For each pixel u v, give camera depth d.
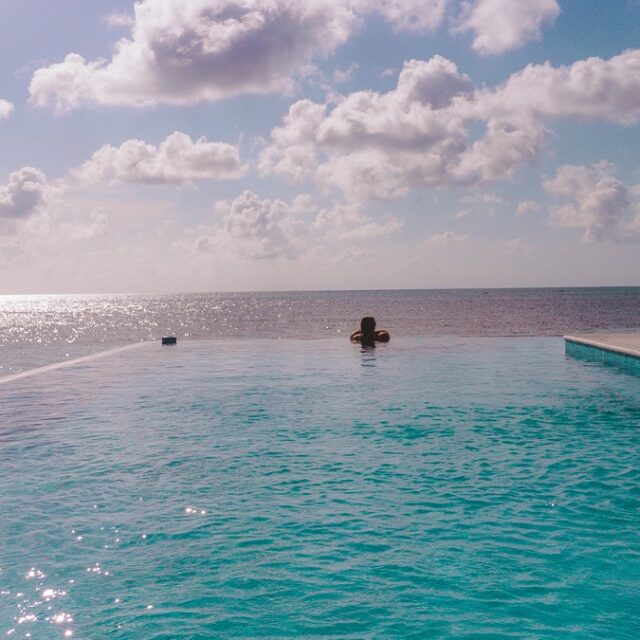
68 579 4.26
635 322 54.50
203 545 4.80
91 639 3.52
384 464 6.96
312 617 3.75
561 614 3.75
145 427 9.11
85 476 6.61
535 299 136.50
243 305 139.88
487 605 3.87
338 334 47.00
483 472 6.64
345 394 11.85
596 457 7.21
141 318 91.19
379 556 4.57
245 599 3.97
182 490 6.11
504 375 14.31
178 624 3.67
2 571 4.38
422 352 19.66
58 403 11.23
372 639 3.51
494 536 4.92
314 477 6.49
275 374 14.92
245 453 7.51
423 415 9.74
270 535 4.98
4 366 32.72
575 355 18.48
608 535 4.92
